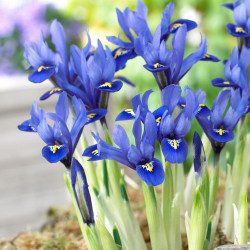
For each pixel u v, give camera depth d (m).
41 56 0.69
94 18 1.61
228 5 0.75
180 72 0.67
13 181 1.28
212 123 0.65
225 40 1.30
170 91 0.64
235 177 0.74
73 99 0.65
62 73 0.69
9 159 1.35
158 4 1.35
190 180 0.76
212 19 1.31
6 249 0.81
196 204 0.65
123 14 0.71
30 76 0.68
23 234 0.86
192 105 0.62
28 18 1.79
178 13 1.35
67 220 0.89
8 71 1.82
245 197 0.67
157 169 0.61
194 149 0.65
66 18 1.76
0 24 1.79
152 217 0.66
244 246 0.64
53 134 0.63
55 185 1.28
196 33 1.33
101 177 0.73
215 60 0.70
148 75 1.30
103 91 0.68
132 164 0.63
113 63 0.66
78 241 0.81
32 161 1.35
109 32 1.59
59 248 0.80
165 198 0.68
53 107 1.45
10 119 1.38
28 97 1.43
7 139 1.36
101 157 0.63
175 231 0.68
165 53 0.65
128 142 0.63
